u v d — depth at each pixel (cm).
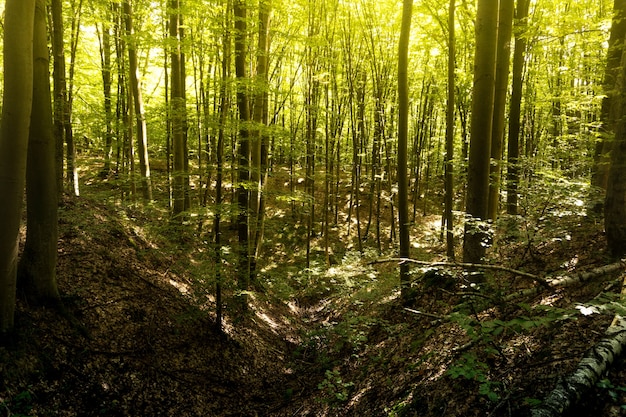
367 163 2186
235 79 696
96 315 634
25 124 452
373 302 991
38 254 569
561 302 473
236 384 707
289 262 1619
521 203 684
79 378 526
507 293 564
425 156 2262
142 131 1264
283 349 919
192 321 766
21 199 471
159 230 772
